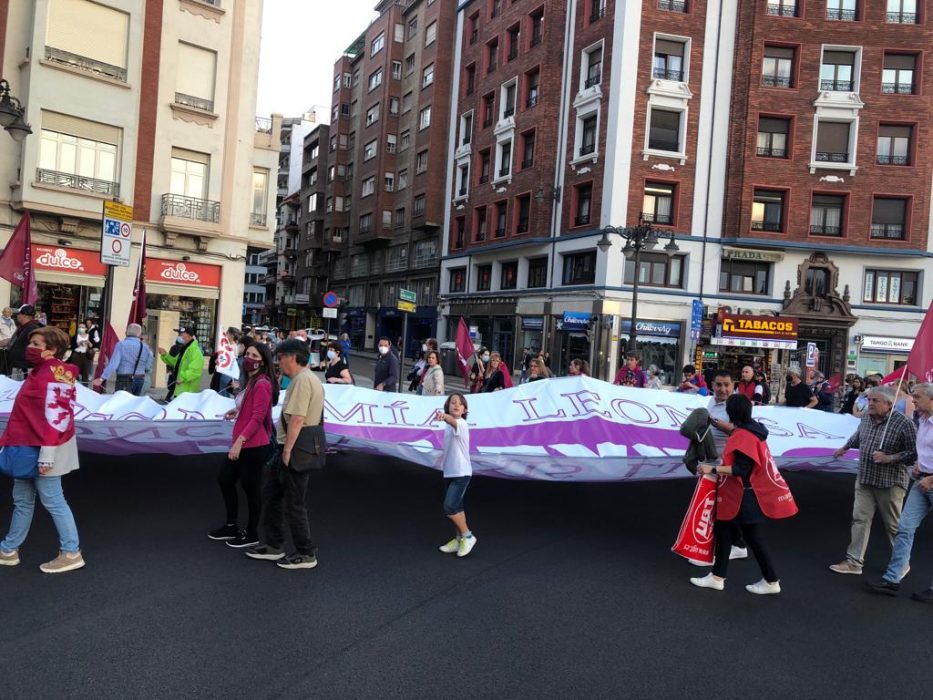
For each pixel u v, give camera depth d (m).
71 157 19.16
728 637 4.69
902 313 28.64
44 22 18.44
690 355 28.16
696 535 5.71
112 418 7.31
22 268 12.23
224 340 10.08
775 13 28.34
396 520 7.25
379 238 48.81
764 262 28.75
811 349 25.75
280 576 5.34
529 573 5.81
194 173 21.89
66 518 5.13
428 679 3.84
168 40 20.94
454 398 6.24
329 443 7.53
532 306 32.25
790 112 28.22
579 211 30.33
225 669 3.81
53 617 4.34
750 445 5.50
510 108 35.25
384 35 49.47
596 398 8.53
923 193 28.36
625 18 27.73
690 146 28.25
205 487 8.09
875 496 6.35
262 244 25.11
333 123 57.59
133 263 20.55
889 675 4.24
